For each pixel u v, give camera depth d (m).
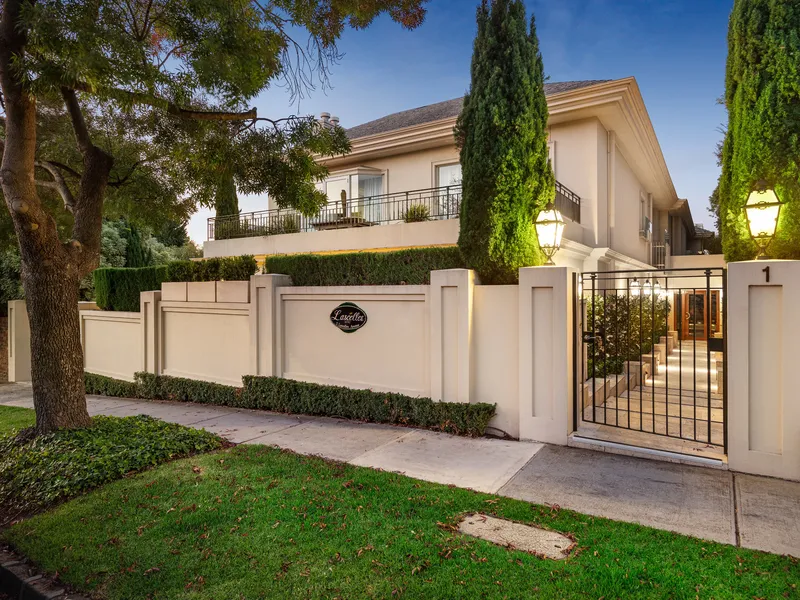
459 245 6.82
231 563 3.21
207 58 5.33
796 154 4.84
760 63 5.05
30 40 4.59
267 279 8.48
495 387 6.27
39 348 5.70
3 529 4.02
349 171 14.55
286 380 8.19
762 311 4.61
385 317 7.24
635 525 3.59
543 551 3.26
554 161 11.70
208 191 8.21
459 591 2.81
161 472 4.99
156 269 10.85
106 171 6.34
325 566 3.13
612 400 7.56
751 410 4.67
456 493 4.27
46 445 5.27
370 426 6.86
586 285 10.98
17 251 15.01
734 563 3.05
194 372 9.85
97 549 3.49
